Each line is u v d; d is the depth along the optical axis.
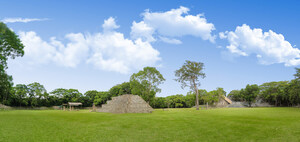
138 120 16.66
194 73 51.12
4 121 15.17
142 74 57.38
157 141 9.02
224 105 72.06
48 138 9.23
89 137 9.64
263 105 74.88
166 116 20.58
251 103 77.25
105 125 13.72
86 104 83.94
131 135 10.26
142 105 33.84
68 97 80.06
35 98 70.38
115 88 74.44
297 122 13.74
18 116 20.64
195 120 16.34
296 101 55.19
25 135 9.75
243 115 20.64
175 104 81.81
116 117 20.06
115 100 37.81
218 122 14.77
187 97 80.88
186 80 52.19
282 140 8.84
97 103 77.00
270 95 67.88
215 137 9.73
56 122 15.42
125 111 31.66
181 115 21.94
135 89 56.97
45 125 13.53
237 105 74.94
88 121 16.25
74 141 8.79
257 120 15.40
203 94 70.06
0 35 26.42
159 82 58.03
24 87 69.81
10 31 28.16
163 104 80.56
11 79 35.44
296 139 8.91
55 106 77.19
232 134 10.30
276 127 11.81
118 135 10.22
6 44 28.08
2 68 29.11
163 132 11.05
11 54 29.80
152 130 11.66
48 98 75.81
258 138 9.34
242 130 11.27
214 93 68.31
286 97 59.31
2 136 9.38
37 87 71.75
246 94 75.75
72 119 18.03
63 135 10.02
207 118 17.91
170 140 9.21
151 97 59.62
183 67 51.97
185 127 12.66
